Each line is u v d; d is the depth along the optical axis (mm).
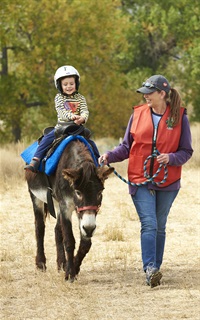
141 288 9750
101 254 12391
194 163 24219
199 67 51562
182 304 8781
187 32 53469
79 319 8242
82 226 9383
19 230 14930
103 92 50094
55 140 10625
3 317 8406
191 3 54094
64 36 46250
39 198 11266
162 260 11016
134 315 8328
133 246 13047
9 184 21203
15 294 9641
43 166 10750
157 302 8922
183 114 9977
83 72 49062
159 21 54125
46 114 48969
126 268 11203
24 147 27219
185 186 20406
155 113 9938
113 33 48469
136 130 9930
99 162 10031
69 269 10203
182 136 9945
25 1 45000
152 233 9773
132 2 57469
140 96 52312
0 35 45000
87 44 47250
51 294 9453
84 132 10695
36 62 45594
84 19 46906
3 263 11875
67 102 10602
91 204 9406
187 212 16672
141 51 55594
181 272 10844
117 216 16359
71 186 9672
